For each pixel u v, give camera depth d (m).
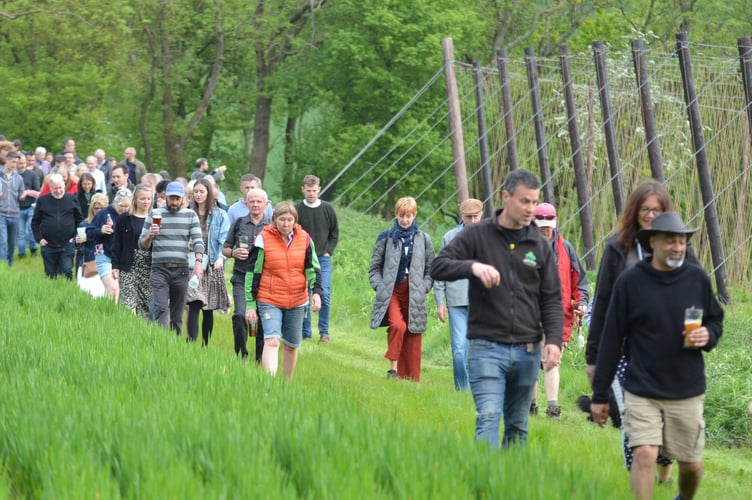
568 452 22.42
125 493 13.67
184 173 120.69
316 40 120.50
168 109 118.38
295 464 14.90
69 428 15.74
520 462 15.25
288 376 28.12
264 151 126.56
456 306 31.67
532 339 18.61
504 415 19.39
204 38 121.44
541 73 80.75
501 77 71.56
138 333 28.31
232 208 37.22
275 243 27.59
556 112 77.81
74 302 33.78
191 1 117.88
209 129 130.62
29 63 105.75
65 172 58.03
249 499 12.95
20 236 62.97
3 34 104.75
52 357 22.73
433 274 18.58
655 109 67.88
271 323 27.41
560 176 78.44
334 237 41.22
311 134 133.62
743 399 28.69
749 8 117.56
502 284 18.48
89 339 26.70
